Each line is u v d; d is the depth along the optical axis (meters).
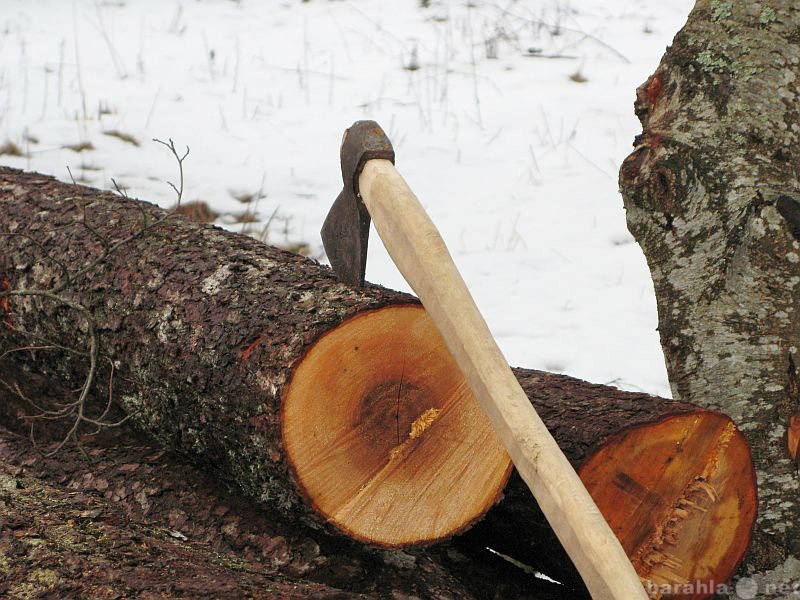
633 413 4.82
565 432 4.84
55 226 5.88
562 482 3.38
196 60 16.09
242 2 18.73
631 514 4.82
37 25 16.83
